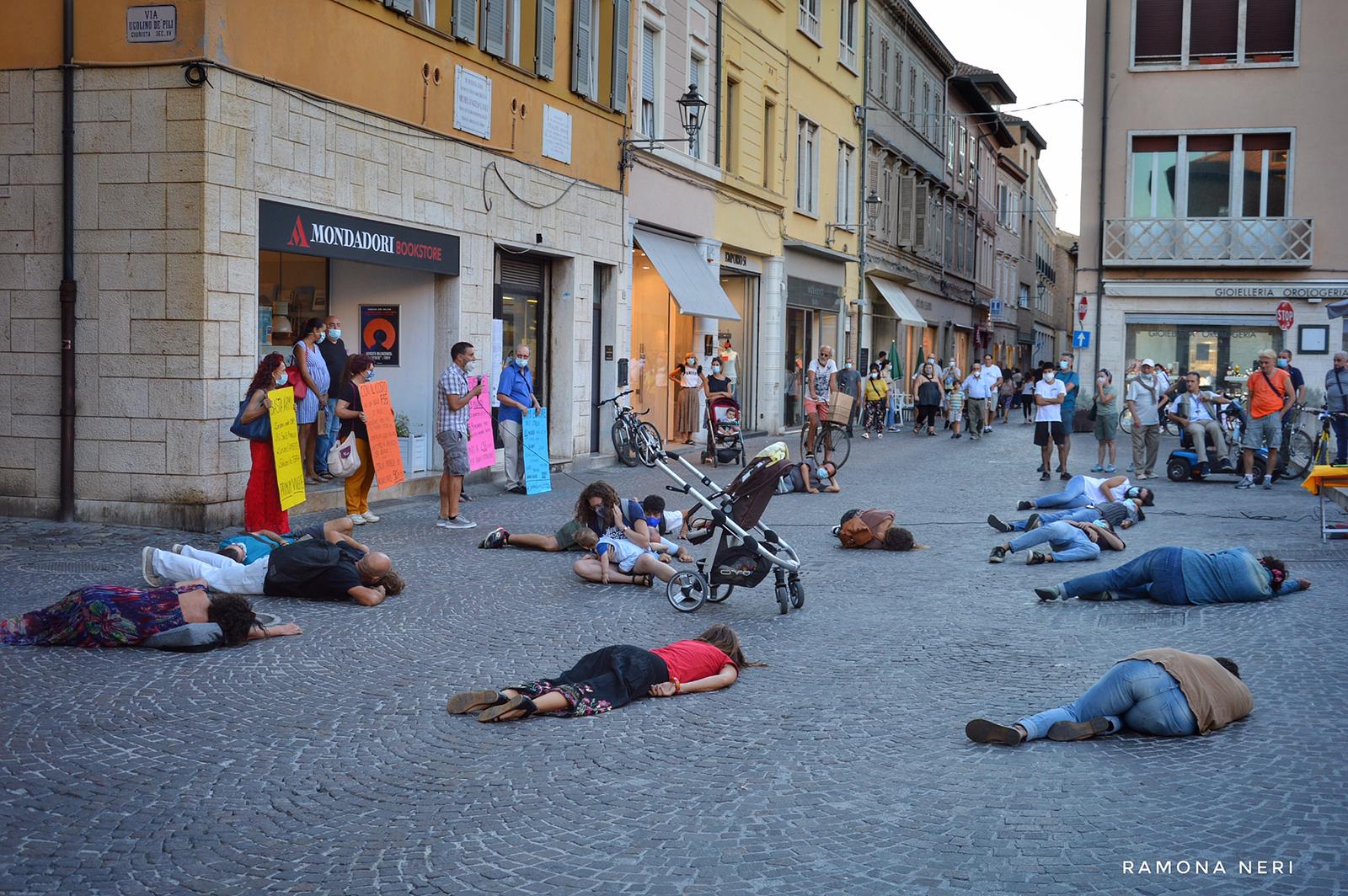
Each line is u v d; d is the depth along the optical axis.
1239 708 6.71
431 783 5.91
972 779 5.90
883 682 7.85
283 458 12.40
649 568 10.95
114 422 12.97
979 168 60.47
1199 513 16.05
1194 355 34.53
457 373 14.33
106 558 11.23
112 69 12.77
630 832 5.26
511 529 14.23
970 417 32.22
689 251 26.69
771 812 5.48
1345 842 5.01
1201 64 34.22
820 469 18.84
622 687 7.28
